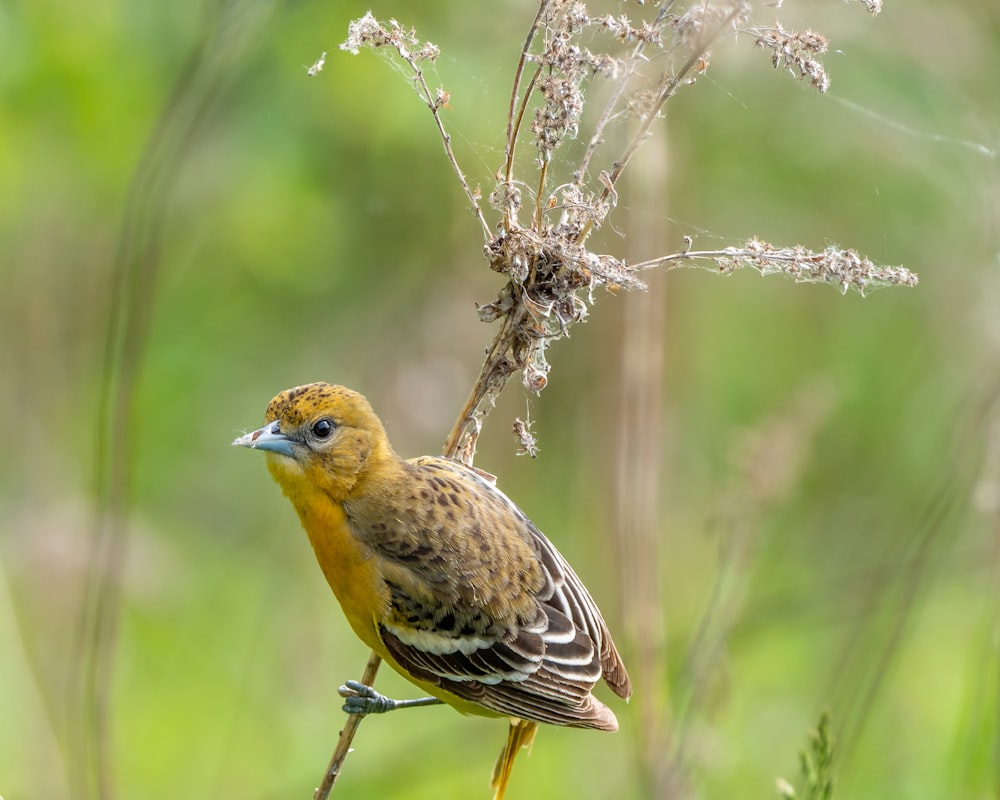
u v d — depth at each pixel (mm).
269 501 16688
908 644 14102
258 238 15406
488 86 13891
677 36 7648
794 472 11797
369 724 14273
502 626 8719
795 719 13703
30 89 14141
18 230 15297
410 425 15211
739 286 17625
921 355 16547
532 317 7914
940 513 11602
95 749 10992
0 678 12438
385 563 8719
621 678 8914
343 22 14562
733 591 11656
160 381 16438
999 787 10828
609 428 13867
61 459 15289
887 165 15477
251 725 14078
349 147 15789
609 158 11195
